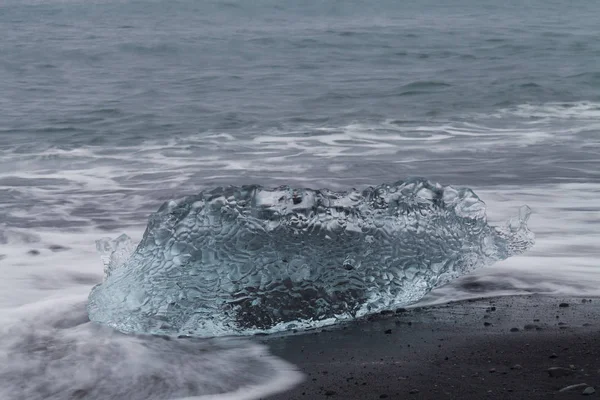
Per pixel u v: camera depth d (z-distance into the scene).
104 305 4.14
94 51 23.16
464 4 41.94
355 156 10.37
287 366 3.56
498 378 3.27
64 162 10.23
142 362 3.49
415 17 35.72
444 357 3.59
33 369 3.36
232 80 18.27
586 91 16.14
